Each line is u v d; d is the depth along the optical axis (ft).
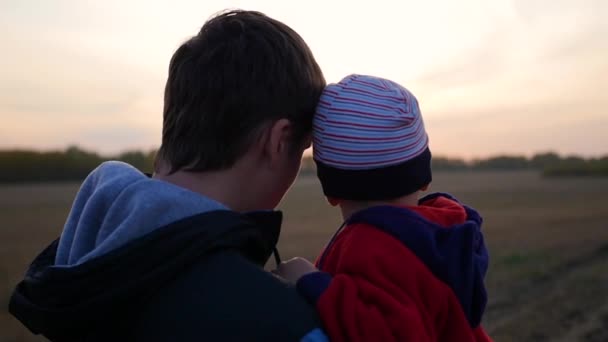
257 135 4.19
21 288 4.10
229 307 3.57
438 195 5.53
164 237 3.68
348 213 5.05
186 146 4.16
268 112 4.20
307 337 3.58
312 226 67.82
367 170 4.73
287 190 4.60
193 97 4.13
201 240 3.69
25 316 3.91
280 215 4.39
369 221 4.66
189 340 3.54
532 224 67.97
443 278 4.47
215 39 4.22
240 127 4.12
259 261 4.14
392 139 4.71
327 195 5.10
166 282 3.70
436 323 4.39
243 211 4.32
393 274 4.33
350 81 4.92
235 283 3.64
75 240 4.05
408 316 3.97
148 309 3.69
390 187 4.77
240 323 3.52
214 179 4.17
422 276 4.36
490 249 47.73
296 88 4.37
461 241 4.59
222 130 4.10
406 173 4.79
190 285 3.66
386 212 4.64
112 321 3.81
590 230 60.18
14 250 46.93
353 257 4.45
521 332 24.43
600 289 31.81
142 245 3.65
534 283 33.99
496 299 30.35
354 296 3.99
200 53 4.20
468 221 4.77
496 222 70.74
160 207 3.81
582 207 93.91
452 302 4.42
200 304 3.60
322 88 4.77
